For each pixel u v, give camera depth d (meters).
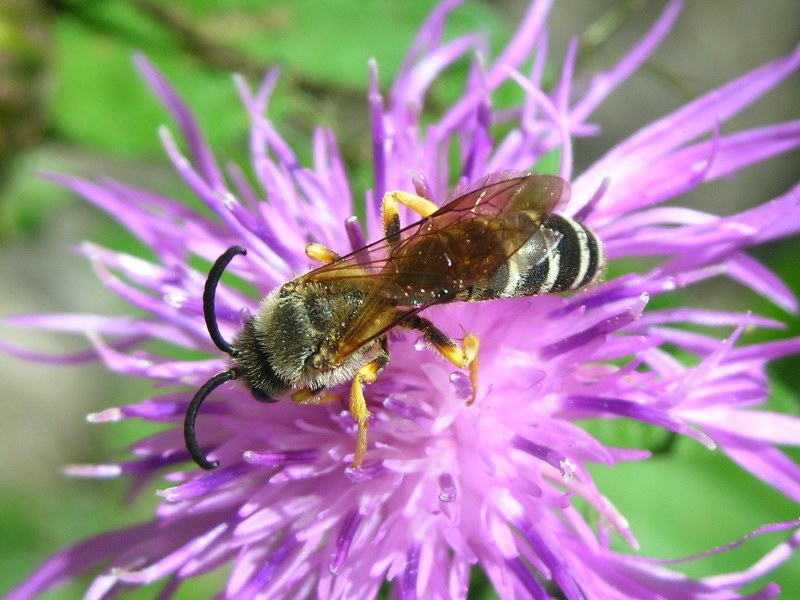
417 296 0.05
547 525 0.05
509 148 0.05
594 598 0.05
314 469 0.05
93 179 0.08
